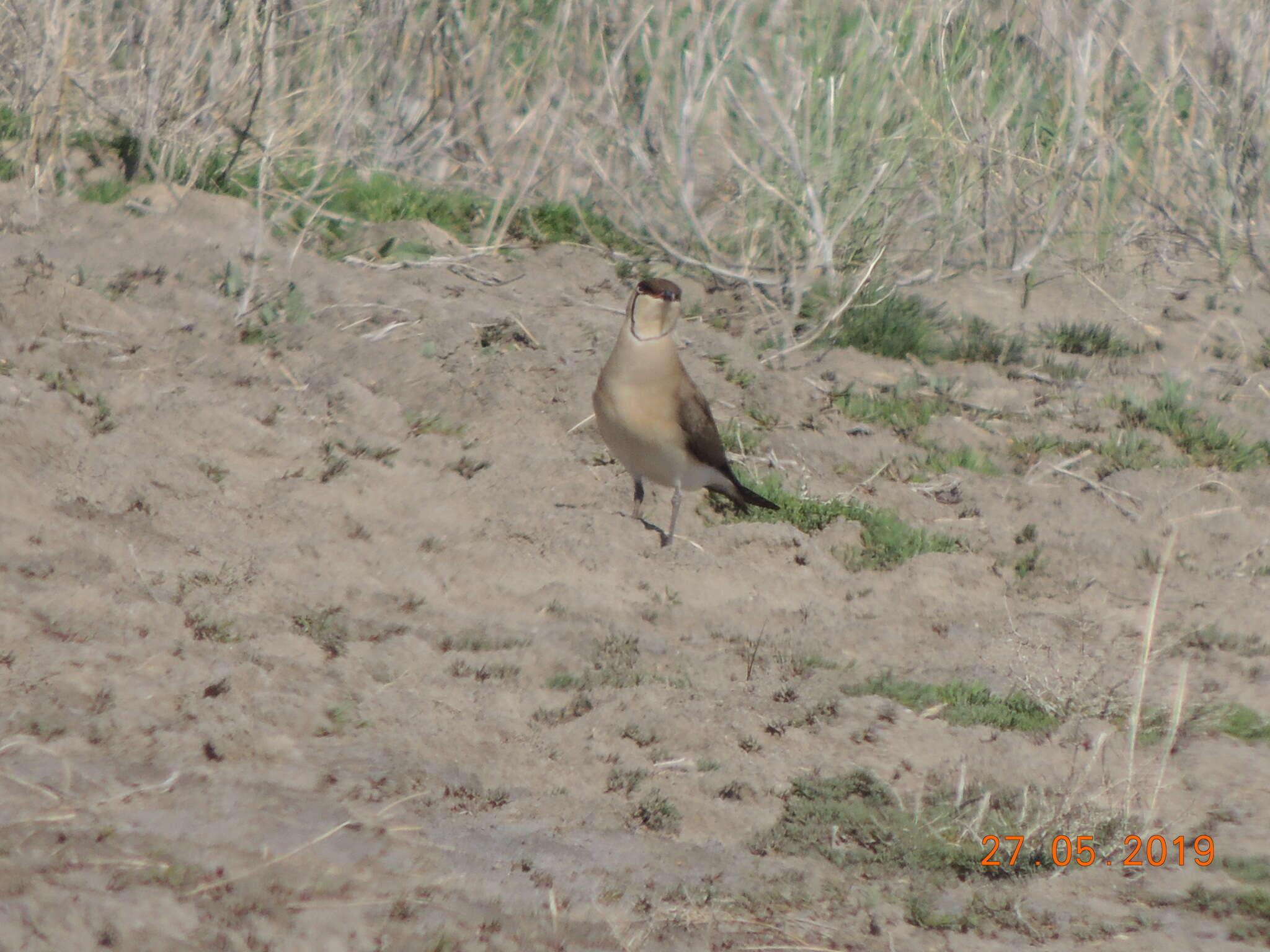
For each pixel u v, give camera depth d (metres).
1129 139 20.34
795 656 10.02
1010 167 19.11
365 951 6.39
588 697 9.03
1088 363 16.45
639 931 6.77
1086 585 11.62
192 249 14.77
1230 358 17.02
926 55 18.47
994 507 12.95
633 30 18.44
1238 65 19.78
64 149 16.03
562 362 14.30
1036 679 9.73
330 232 16.44
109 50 17.12
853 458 13.64
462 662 9.26
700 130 18.67
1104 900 7.43
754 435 13.78
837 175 17.42
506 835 7.50
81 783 7.31
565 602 10.34
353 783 7.72
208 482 10.86
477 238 17.44
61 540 9.59
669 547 11.44
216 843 6.98
